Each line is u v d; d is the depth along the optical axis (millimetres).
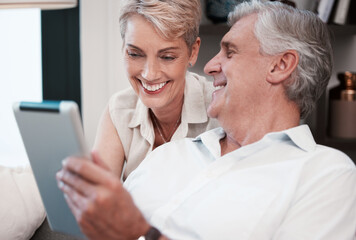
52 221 1076
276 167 1258
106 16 2656
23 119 987
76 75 2818
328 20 2344
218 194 1257
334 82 2629
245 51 1307
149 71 1506
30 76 2871
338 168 1223
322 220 1155
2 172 1616
